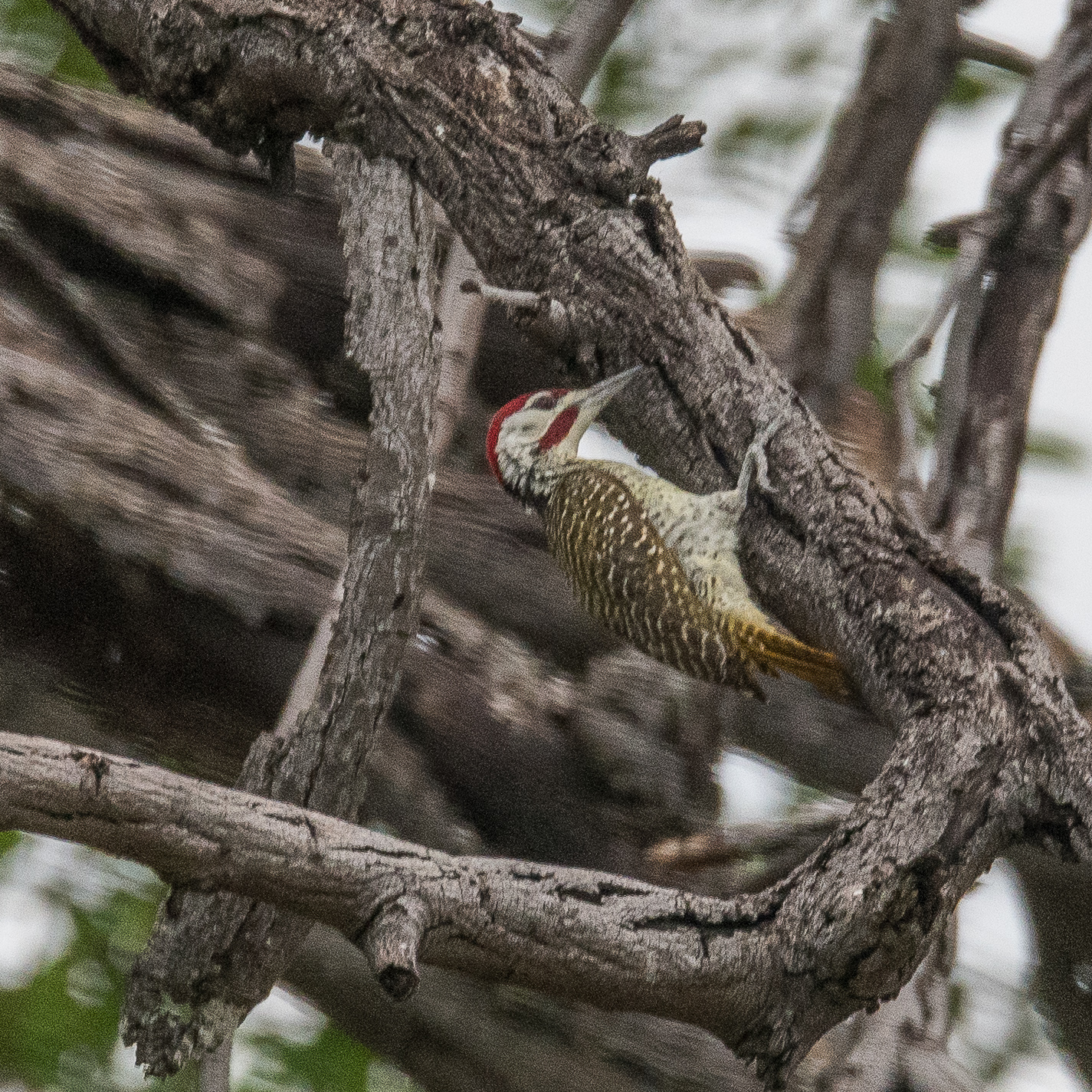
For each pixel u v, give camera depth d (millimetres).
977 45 13273
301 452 13836
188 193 14578
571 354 7965
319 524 12773
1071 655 12438
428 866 5836
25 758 5375
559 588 13156
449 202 7898
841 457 7973
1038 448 13352
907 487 10867
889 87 13188
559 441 11883
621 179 7668
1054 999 11250
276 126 8398
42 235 14133
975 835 6848
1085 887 10219
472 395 15031
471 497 13609
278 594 12320
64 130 14578
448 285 11188
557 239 7781
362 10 7863
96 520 12219
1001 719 7043
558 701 12445
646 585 10172
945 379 11547
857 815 6836
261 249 14703
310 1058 11602
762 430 7926
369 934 5664
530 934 6008
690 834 12141
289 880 5672
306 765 7422
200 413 13844
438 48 7844
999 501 11320
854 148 13297
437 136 7785
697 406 7980
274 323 14539
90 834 5465
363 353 7668
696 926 6379
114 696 12508
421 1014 11211
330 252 14797
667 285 7836
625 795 12227
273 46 7898
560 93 7875
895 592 7523
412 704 12172
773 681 12000
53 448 12375
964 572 7539
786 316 13500
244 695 12430
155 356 14078
